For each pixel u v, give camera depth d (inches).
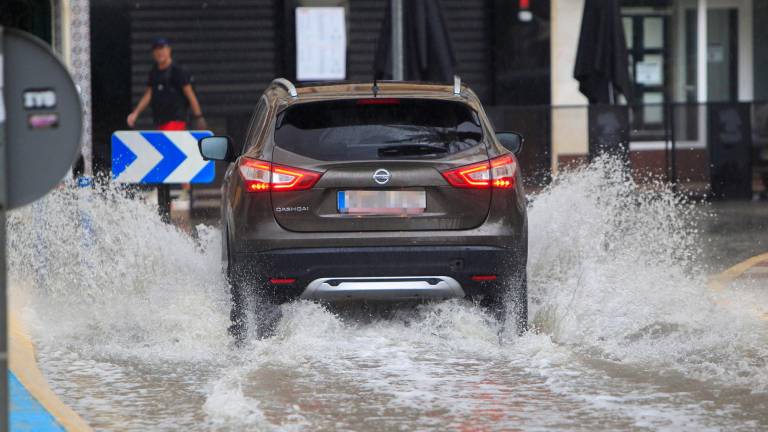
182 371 960.3
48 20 2316.7
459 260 1031.0
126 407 837.8
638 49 2817.4
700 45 2815.0
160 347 1055.6
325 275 1026.7
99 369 965.2
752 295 1323.8
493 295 1049.5
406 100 1059.9
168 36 2694.4
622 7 2800.2
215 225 2003.0
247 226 1031.0
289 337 1048.8
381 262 1024.9
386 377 927.0
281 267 1026.1
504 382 911.0
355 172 1026.7
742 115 2404.0
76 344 1064.8
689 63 2819.9
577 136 2390.5
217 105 2723.9
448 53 2335.1
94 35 2596.0
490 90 2792.8
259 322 1052.5
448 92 1085.1
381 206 1029.2
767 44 2829.7
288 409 829.8
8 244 1397.6
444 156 1039.6
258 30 2726.4
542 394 872.9
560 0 2731.3
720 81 2829.7
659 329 1104.8
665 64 2824.8
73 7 1576.0
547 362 977.5
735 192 2412.6
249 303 1036.5
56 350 1037.8
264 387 895.7
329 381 913.5
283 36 2731.3
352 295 1032.8
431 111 1063.0
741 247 1758.1
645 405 838.5
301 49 2731.3
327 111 1056.8
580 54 2440.9
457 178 1032.8
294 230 1029.8
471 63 2785.4
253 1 2721.5
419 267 1027.9
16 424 765.9
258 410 821.9
